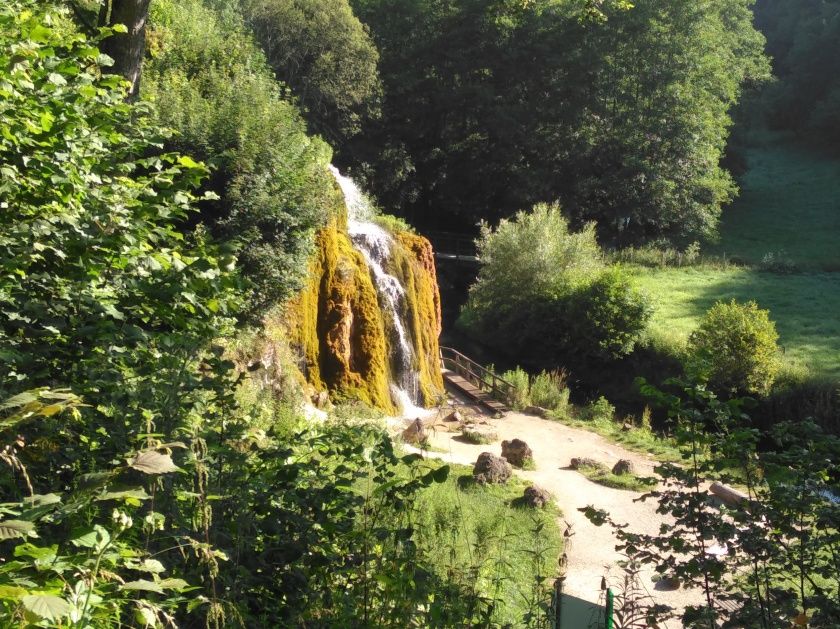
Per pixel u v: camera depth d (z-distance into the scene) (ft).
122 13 30.37
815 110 238.48
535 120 152.35
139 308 18.78
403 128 153.48
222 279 18.80
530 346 110.01
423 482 18.35
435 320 82.28
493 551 27.09
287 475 17.57
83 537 9.09
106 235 17.97
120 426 14.61
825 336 107.96
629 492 49.16
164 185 21.68
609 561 35.78
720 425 19.62
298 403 53.88
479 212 161.89
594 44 151.02
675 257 148.97
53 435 13.84
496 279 111.14
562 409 76.23
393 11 155.43
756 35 188.85
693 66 152.35
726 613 17.78
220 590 14.15
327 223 66.69
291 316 62.08
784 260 147.64
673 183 148.66
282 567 16.02
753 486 19.11
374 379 67.41
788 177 217.97
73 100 20.26
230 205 56.13
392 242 77.61
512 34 151.64
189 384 16.83
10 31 21.59
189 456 13.32
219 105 60.59
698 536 18.70
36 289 17.21
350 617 15.46
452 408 73.05
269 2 118.93
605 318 100.27
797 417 85.35
